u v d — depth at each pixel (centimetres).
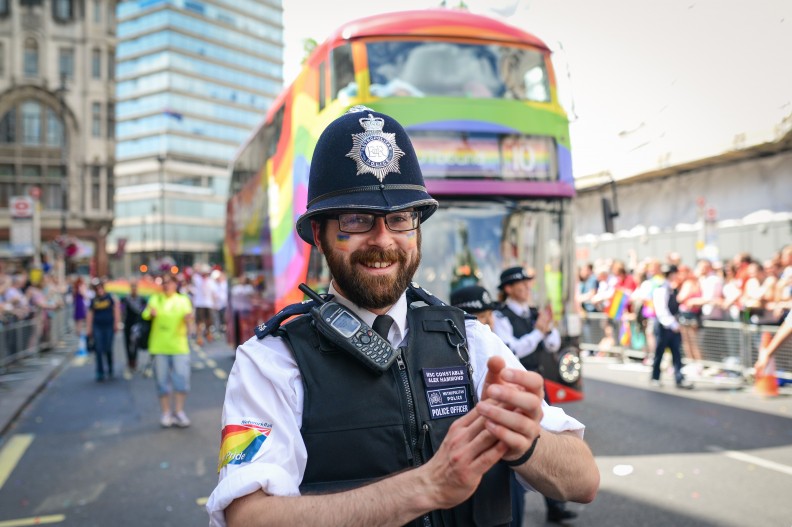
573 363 572
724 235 1096
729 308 915
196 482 524
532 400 102
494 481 126
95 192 4806
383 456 118
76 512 458
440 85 578
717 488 463
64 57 4791
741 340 883
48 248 2972
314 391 120
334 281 135
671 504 434
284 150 729
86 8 4812
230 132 9012
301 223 135
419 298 146
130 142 8569
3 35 4666
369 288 126
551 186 586
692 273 1011
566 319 579
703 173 1142
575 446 125
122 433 702
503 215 583
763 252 1020
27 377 1095
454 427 107
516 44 598
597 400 786
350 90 568
